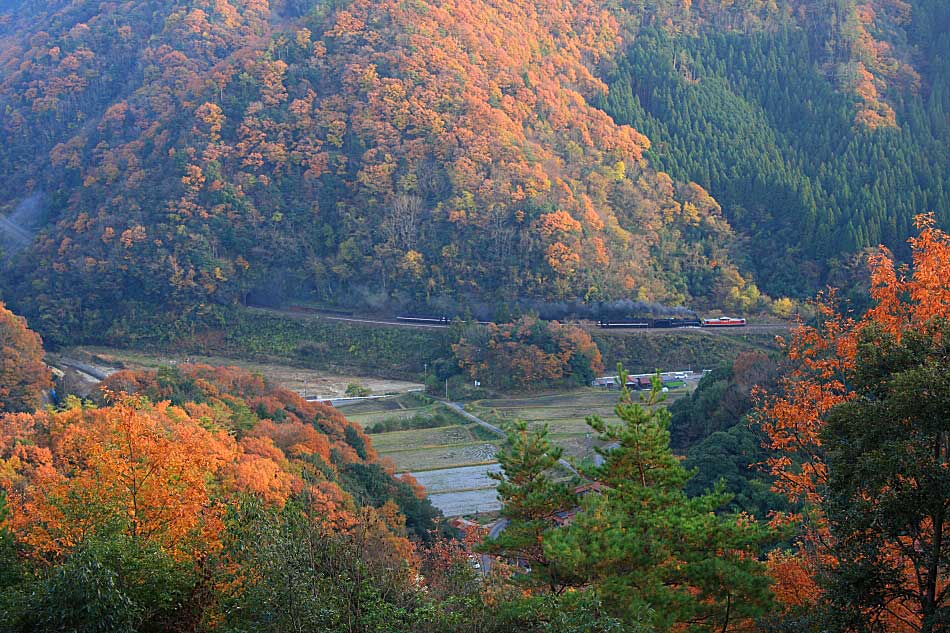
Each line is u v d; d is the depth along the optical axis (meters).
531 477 33.50
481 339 153.00
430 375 152.12
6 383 97.50
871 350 26.25
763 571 28.98
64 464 53.53
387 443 113.44
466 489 91.69
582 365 148.75
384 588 28.31
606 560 27.55
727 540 28.73
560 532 29.20
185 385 89.25
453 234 184.88
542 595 27.12
